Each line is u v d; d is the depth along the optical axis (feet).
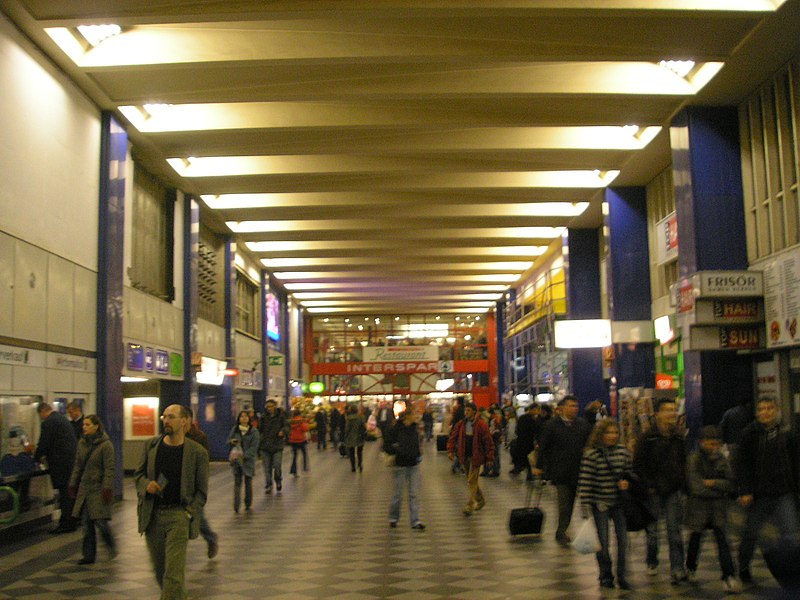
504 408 108.27
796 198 45.06
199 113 54.75
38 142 42.09
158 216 68.28
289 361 138.00
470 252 107.04
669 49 43.32
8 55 38.78
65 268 45.70
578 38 42.75
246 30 43.45
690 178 51.21
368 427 122.42
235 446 45.78
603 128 60.85
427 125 54.08
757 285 46.80
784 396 47.34
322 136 58.49
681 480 25.53
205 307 86.17
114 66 44.21
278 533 37.70
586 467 25.76
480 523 40.11
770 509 23.86
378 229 91.30
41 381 42.16
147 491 20.62
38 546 34.24
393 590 25.43
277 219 82.17
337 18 41.75
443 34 42.80
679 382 63.31
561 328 71.97
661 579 26.58
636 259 71.92
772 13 39.42
